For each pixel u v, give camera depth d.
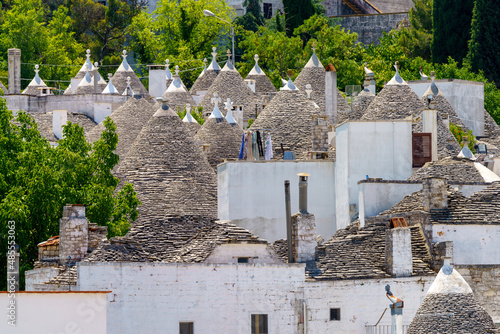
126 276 102.50
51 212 134.00
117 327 101.88
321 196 144.75
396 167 142.00
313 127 166.00
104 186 139.12
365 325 106.31
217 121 189.62
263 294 104.62
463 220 112.62
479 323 94.31
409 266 107.94
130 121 197.38
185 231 112.00
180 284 103.06
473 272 111.62
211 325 103.31
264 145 162.88
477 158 170.38
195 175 161.38
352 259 109.50
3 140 143.50
